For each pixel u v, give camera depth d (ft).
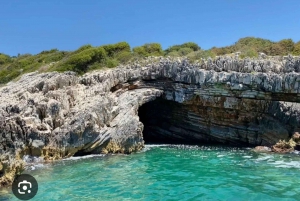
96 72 104.47
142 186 50.11
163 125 108.58
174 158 71.67
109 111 81.71
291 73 80.38
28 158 66.08
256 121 90.48
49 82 83.51
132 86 97.04
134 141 80.02
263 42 160.76
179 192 47.19
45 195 45.55
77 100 82.99
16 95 79.05
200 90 90.84
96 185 50.52
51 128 71.36
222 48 152.15
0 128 62.08
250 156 73.41
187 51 156.56
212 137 98.99
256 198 44.29
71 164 64.95
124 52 151.12
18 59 214.69
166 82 96.02
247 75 84.43
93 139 74.79
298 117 79.61
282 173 57.00
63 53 181.16
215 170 59.98
